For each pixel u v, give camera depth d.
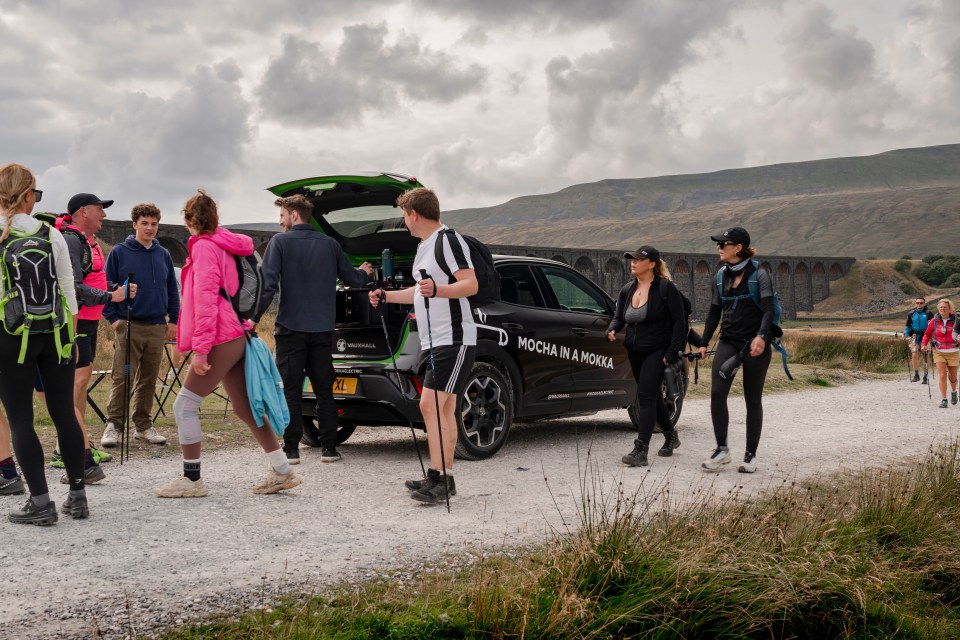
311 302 6.21
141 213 6.71
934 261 182.62
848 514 4.62
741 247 6.29
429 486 4.89
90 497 4.86
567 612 2.98
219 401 9.91
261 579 3.38
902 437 8.42
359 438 7.75
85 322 5.45
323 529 4.25
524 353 6.93
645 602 3.14
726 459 6.32
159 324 6.85
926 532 4.43
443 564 3.67
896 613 3.59
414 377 6.31
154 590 3.21
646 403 6.47
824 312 158.25
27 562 3.54
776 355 19.23
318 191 6.62
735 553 3.55
